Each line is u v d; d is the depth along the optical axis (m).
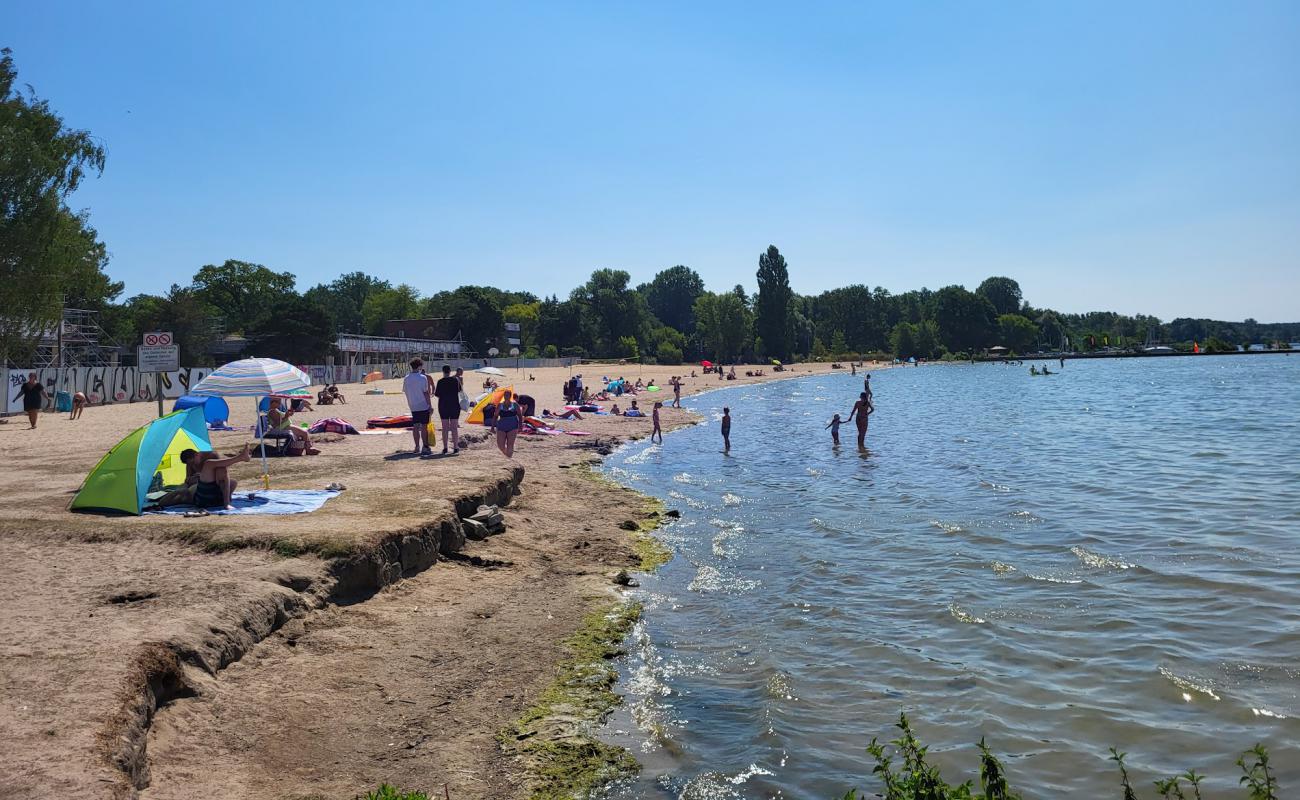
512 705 7.68
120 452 12.22
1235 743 6.93
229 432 24.56
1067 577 12.05
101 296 78.25
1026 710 7.68
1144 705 7.71
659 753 6.92
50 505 12.41
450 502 13.12
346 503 12.90
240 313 106.50
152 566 9.45
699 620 10.47
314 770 6.18
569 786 6.32
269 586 8.79
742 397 64.31
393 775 6.23
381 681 7.88
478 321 112.69
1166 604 10.66
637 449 29.77
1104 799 6.17
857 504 18.53
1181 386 70.69
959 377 97.81
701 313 136.62
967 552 13.72
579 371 100.56
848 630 10.01
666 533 15.61
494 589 11.20
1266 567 12.28
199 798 5.54
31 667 6.34
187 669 6.96
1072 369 118.19
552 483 19.69
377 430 26.55
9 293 35.94
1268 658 8.69
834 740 7.18
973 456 27.08
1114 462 25.11
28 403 26.34
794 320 148.25
